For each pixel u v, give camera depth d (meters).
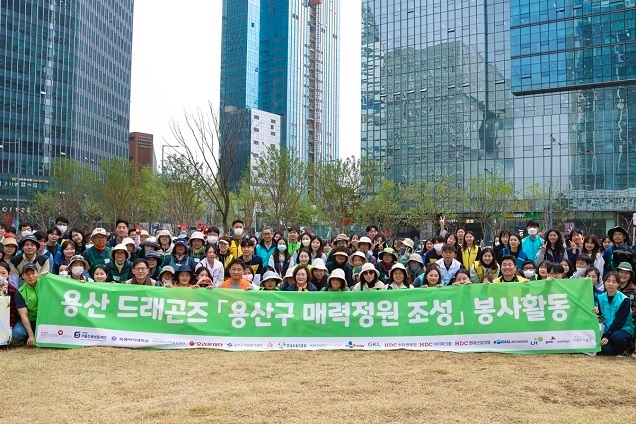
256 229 54.28
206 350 9.70
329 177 48.69
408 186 71.56
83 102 103.38
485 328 9.72
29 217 71.81
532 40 73.88
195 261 12.02
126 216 54.00
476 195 66.31
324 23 172.38
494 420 6.21
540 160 74.19
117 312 9.93
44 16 96.25
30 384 7.61
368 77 89.12
